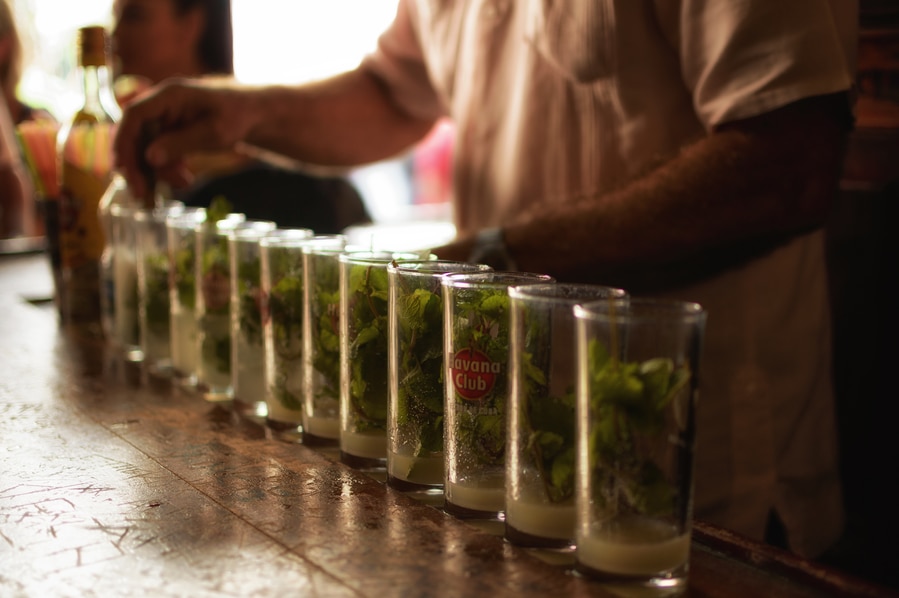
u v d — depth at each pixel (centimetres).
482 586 57
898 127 152
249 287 99
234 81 172
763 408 126
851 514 163
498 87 147
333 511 70
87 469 80
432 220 541
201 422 97
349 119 179
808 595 58
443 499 74
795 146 105
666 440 57
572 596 56
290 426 93
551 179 137
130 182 148
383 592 56
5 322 161
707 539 67
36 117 340
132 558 61
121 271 135
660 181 111
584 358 58
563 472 62
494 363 68
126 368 125
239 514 69
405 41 175
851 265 160
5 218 341
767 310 125
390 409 76
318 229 243
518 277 71
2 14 325
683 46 115
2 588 57
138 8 215
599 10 123
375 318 79
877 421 159
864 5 153
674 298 127
